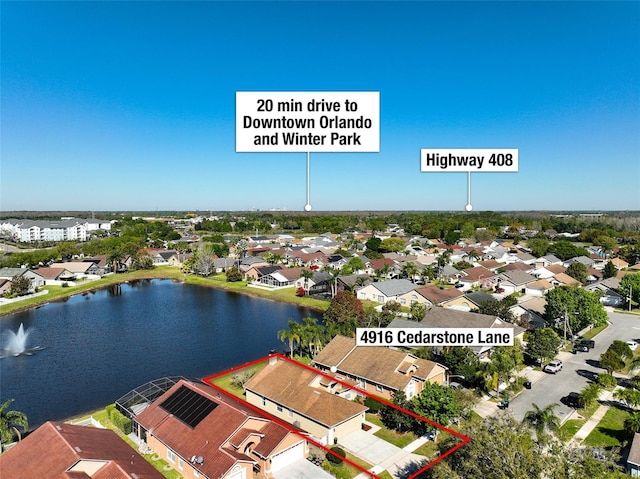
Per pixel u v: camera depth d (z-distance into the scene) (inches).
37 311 3213.6
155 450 1288.1
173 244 6225.4
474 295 2974.9
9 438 1237.1
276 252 5403.5
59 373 1989.4
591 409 1529.3
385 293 3240.7
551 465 823.7
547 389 1702.8
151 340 2482.8
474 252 4943.4
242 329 2704.2
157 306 3371.1
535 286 3506.4
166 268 5137.8
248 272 4411.9
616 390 1673.2
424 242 6446.9
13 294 3508.9
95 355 2233.0
